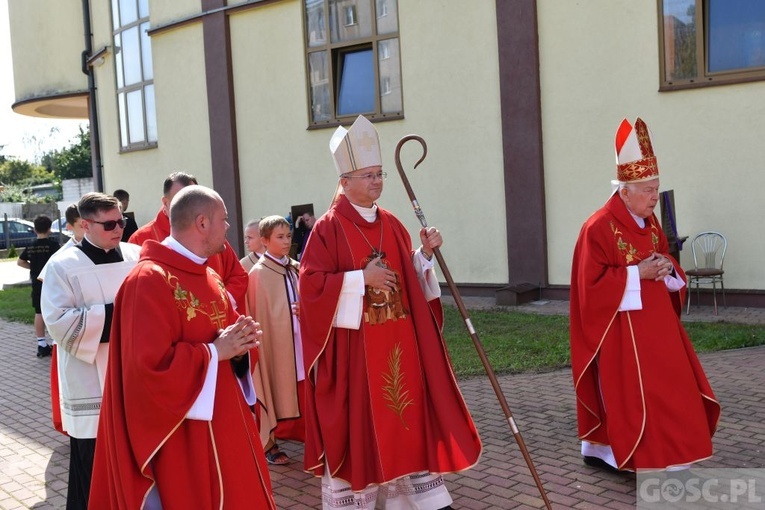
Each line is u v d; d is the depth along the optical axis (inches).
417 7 429.1
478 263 426.3
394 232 169.8
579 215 394.3
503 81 403.9
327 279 159.0
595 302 173.9
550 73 394.6
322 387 160.4
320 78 471.8
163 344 120.6
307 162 483.2
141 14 592.1
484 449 205.3
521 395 252.1
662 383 169.0
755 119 346.0
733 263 356.2
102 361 153.9
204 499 124.2
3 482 208.2
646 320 171.5
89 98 688.4
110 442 123.4
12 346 404.8
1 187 2046.0
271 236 218.2
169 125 557.3
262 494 130.6
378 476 155.6
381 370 159.0
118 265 158.4
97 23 661.3
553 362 286.0
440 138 430.0
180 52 540.1
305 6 470.6
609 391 173.2
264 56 492.7
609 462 183.6
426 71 430.0
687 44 359.9
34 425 261.1
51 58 729.6
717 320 329.4
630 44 371.9
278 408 212.5
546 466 191.5
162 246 128.0
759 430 204.2
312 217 444.1
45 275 156.8
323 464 160.4
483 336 330.3
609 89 379.6
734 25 352.2
